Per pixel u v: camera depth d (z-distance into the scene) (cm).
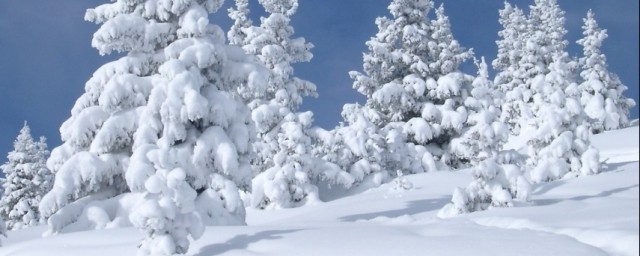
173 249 789
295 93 2922
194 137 1570
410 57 3164
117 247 862
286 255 748
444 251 706
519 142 4050
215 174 1544
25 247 965
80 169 1527
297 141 2338
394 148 2788
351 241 784
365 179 2536
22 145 3912
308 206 2172
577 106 2147
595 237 775
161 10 1648
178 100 1502
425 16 3272
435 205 1689
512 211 1228
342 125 2806
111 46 1622
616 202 1218
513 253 686
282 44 3036
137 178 1357
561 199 1434
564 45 5006
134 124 1566
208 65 1636
